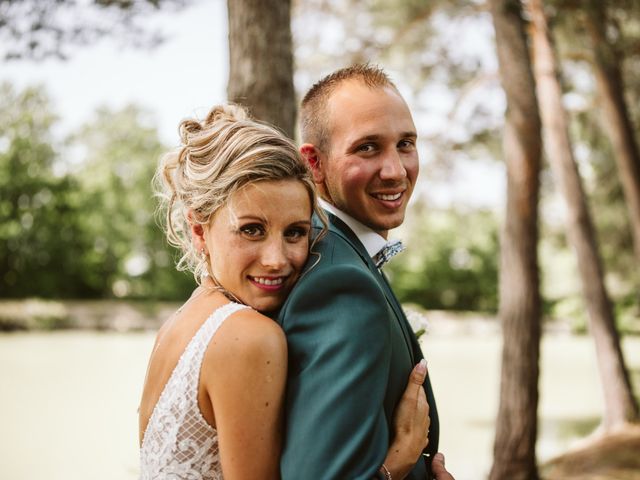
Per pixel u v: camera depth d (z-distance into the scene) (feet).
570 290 115.85
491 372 76.79
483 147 36.83
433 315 155.22
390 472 4.99
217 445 5.09
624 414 32.86
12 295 152.56
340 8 34.65
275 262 5.09
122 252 159.12
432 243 41.32
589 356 95.25
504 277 23.77
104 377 70.59
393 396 5.16
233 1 12.10
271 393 4.83
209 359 4.91
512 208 23.48
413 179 6.08
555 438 38.52
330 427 4.51
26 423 45.85
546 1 29.25
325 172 6.05
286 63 12.09
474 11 35.53
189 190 5.32
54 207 153.38
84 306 146.10
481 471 31.14
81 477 31.45
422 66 37.22
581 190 34.88
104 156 160.66
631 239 51.06
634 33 33.53
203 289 5.58
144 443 5.44
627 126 37.27
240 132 5.22
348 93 5.91
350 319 4.77
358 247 5.77
